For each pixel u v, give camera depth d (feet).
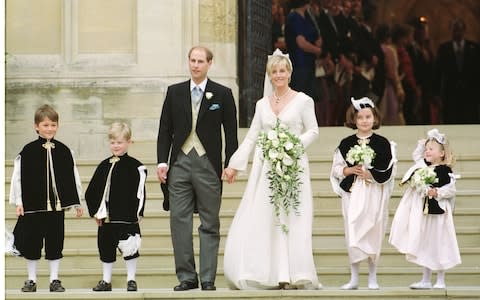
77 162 169.48
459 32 267.59
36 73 188.44
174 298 114.01
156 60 187.52
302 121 125.70
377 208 127.44
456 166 165.58
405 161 165.37
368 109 129.49
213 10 188.96
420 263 128.06
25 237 125.80
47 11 190.49
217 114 125.29
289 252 122.52
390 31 264.93
